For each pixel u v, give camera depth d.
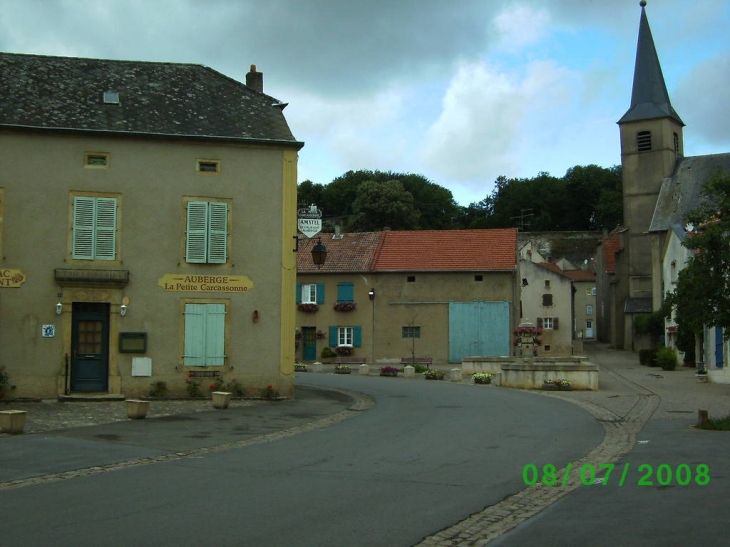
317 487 9.74
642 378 33.66
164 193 22.08
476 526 7.90
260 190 22.70
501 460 11.91
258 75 27.73
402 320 48.53
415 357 47.75
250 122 23.44
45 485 9.87
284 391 22.45
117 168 21.83
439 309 48.22
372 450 12.98
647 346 53.44
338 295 49.34
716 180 14.98
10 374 20.83
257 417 18.14
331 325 49.25
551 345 57.34
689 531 7.52
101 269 21.52
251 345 22.34
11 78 23.02
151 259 21.89
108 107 22.66
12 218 21.14
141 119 22.42
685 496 9.14
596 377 27.16
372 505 8.73
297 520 8.01
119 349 21.50
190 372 21.89
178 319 21.97
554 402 22.34
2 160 21.19
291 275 22.75
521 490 9.69
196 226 22.20
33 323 21.05
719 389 27.31
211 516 8.16
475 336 47.75
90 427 15.98
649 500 8.95
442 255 49.44
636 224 58.19
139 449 12.95
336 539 7.30
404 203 90.44
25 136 21.34
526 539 7.34
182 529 7.61
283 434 15.29
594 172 106.06
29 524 7.80
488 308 47.78
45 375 21.02
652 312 51.69
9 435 14.47
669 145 57.41
